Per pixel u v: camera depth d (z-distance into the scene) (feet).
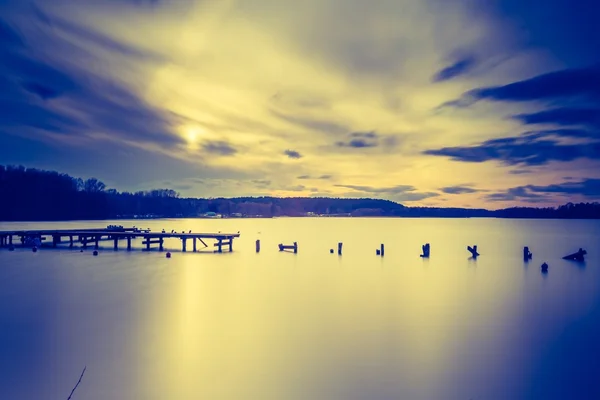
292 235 317.42
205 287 93.45
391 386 42.78
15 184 376.07
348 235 320.91
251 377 44.75
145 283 97.40
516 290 92.73
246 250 181.88
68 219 406.82
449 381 43.88
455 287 96.02
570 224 622.13
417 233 357.82
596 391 41.78
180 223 522.47
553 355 51.06
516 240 261.03
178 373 45.44
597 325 64.03
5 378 44.01
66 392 41.04
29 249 163.53
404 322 65.21
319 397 40.52
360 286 96.53
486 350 53.01
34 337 56.59
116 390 41.83
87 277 104.32
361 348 53.42
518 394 41.24
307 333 59.16
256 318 67.21
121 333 58.80
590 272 120.98
